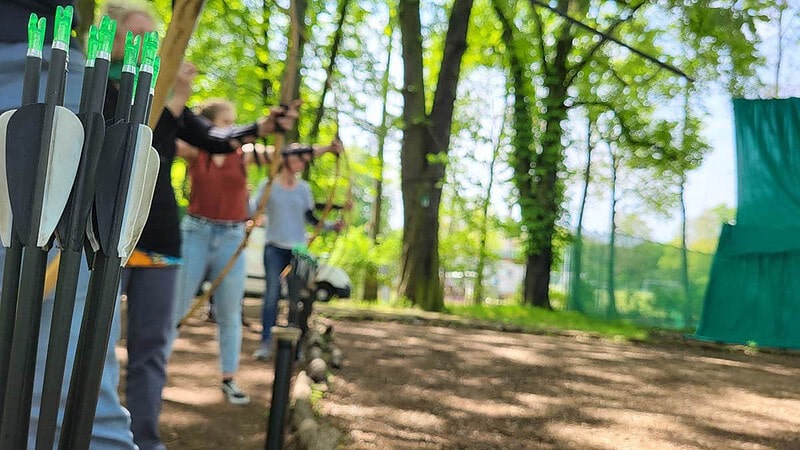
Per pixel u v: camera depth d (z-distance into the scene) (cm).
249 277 1429
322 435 404
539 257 1908
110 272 102
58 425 155
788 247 1215
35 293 98
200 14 146
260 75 1529
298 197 703
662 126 1975
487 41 2148
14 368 99
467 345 946
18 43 158
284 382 334
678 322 1491
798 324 1212
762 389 726
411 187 1530
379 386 591
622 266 1595
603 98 1991
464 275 3089
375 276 1983
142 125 102
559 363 821
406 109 1561
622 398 621
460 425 480
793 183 1228
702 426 527
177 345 773
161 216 316
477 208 2652
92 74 101
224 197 470
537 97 1934
